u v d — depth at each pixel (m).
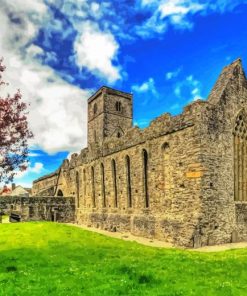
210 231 25.30
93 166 46.41
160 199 30.08
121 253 19.08
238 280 12.62
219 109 27.69
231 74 29.69
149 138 32.25
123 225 36.47
